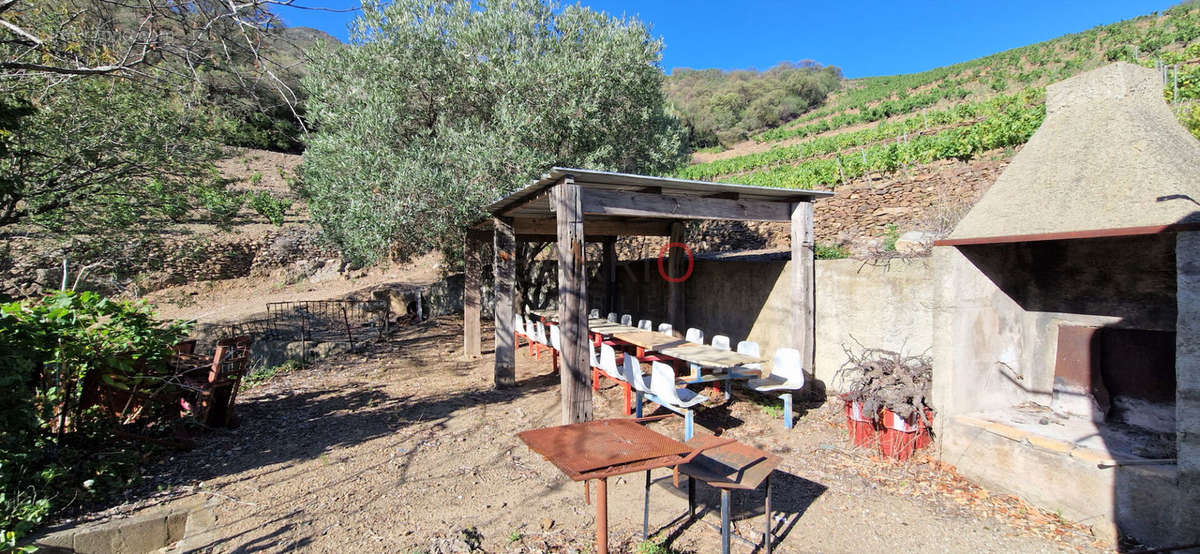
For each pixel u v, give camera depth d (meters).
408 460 4.33
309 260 15.77
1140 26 36.59
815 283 5.85
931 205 8.77
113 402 4.26
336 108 8.78
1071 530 3.03
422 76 8.54
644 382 5.23
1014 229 3.37
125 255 9.05
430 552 2.89
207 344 10.01
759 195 5.52
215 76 4.57
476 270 8.70
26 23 4.95
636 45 8.81
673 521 3.24
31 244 11.17
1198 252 2.62
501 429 5.12
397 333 11.01
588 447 2.61
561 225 4.72
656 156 9.48
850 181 12.84
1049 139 3.68
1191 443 2.64
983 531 3.07
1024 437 3.36
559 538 3.04
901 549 2.92
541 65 8.29
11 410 3.32
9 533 2.70
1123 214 2.90
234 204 9.69
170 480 3.92
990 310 4.02
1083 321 3.92
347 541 3.04
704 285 7.80
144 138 7.61
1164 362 3.44
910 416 4.03
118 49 4.68
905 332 4.83
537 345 8.70
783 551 2.90
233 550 2.96
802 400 5.72
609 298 10.66
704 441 2.90
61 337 3.62
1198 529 2.60
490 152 7.78
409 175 7.79
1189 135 3.49
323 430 5.12
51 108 6.76
